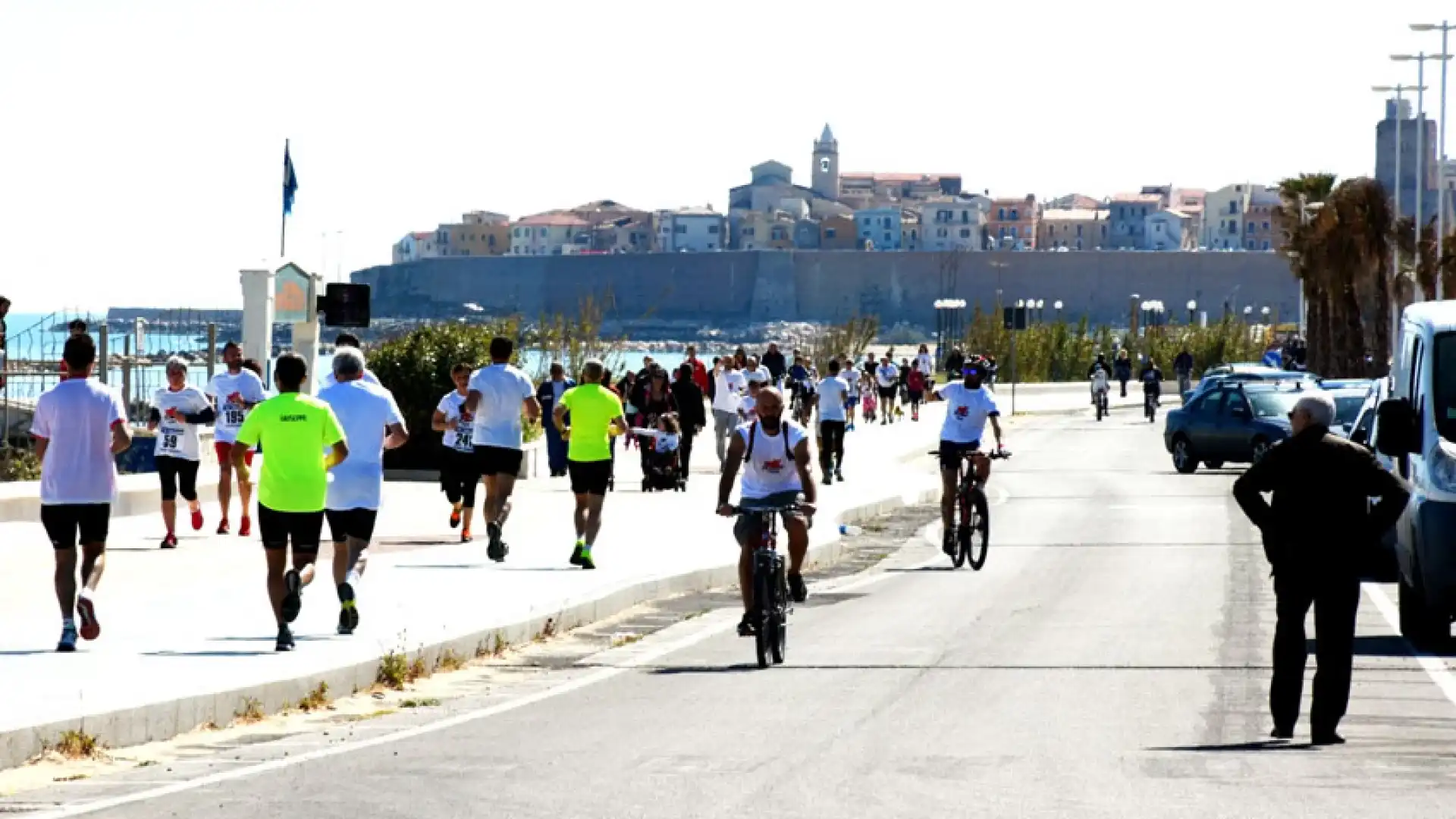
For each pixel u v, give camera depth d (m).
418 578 29.48
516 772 15.29
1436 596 23.31
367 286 47.06
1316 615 16.78
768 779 14.74
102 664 20.45
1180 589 31.31
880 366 97.56
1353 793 13.84
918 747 16.36
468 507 35.88
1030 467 67.38
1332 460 16.77
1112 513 48.38
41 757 16.45
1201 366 155.50
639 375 52.62
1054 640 24.62
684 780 14.77
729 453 23.06
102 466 21.58
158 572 29.69
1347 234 117.06
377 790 14.51
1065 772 14.93
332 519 23.41
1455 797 13.66
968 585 32.41
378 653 21.56
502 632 24.33
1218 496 53.97
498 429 31.80
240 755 16.69
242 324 47.00
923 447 76.19
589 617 27.17
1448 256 117.19
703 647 24.72
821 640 25.03
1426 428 24.28
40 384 43.22
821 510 43.72
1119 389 141.50
